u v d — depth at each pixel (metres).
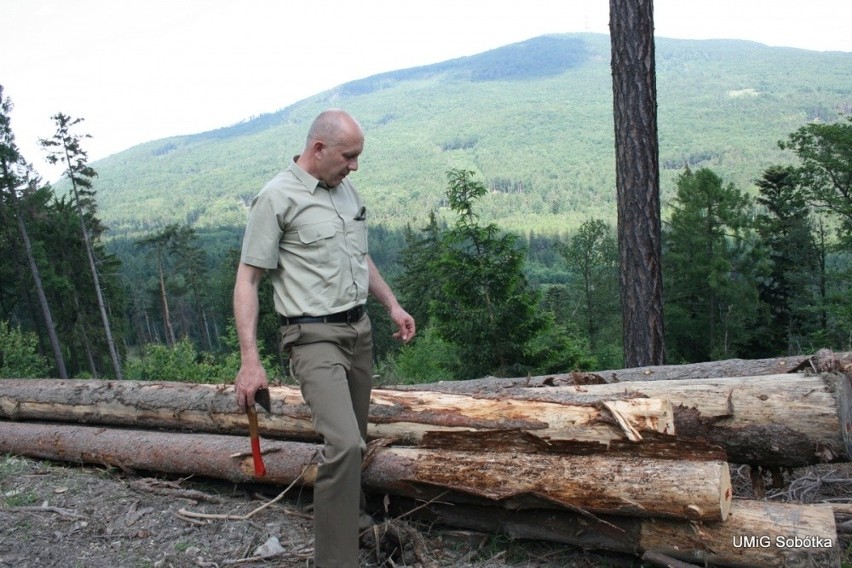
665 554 2.92
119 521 3.62
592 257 43.16
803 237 36.97
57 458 4.67
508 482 3.08
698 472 2.76
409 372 19.67
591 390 3.84
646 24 6.70
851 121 29.98
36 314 41.12
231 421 4.39
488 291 13.15
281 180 3.03
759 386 3.37
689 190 37.84
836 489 3.85
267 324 31.64
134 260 96.38
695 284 38.09
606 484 2.88
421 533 3.39
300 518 3.58
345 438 2.81
